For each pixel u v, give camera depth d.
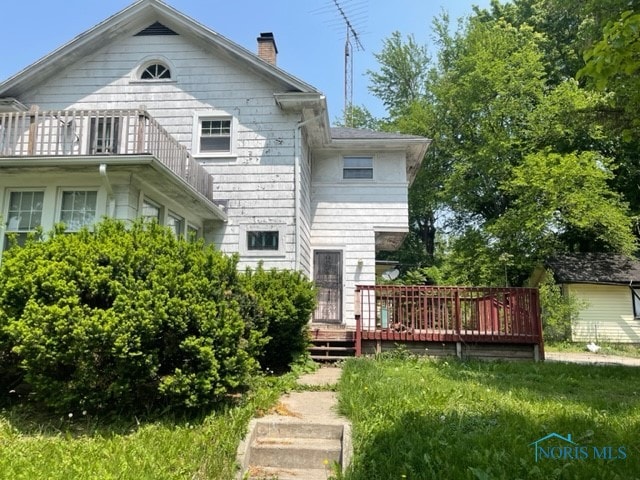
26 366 4.99
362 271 13.75
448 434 4.32
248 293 7.61
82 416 5.25
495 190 24.69
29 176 8.20
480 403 5.67
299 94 11.49
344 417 5.23
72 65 12.29
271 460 4.45
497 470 3.57
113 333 4.86
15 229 8.21
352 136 14.35
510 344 10.76
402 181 14.21
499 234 21.91
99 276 5.16
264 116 11.98
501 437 4.26
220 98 12.08
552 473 3.53
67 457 4.00
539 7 26.84
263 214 11.62
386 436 4.30
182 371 5.21
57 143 8.20
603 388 7.58
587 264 20.91
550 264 21.12
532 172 20.39
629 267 20.59
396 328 10.83
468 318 10.84
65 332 4.88
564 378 8.38
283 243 11.48
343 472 3.87
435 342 10.77
